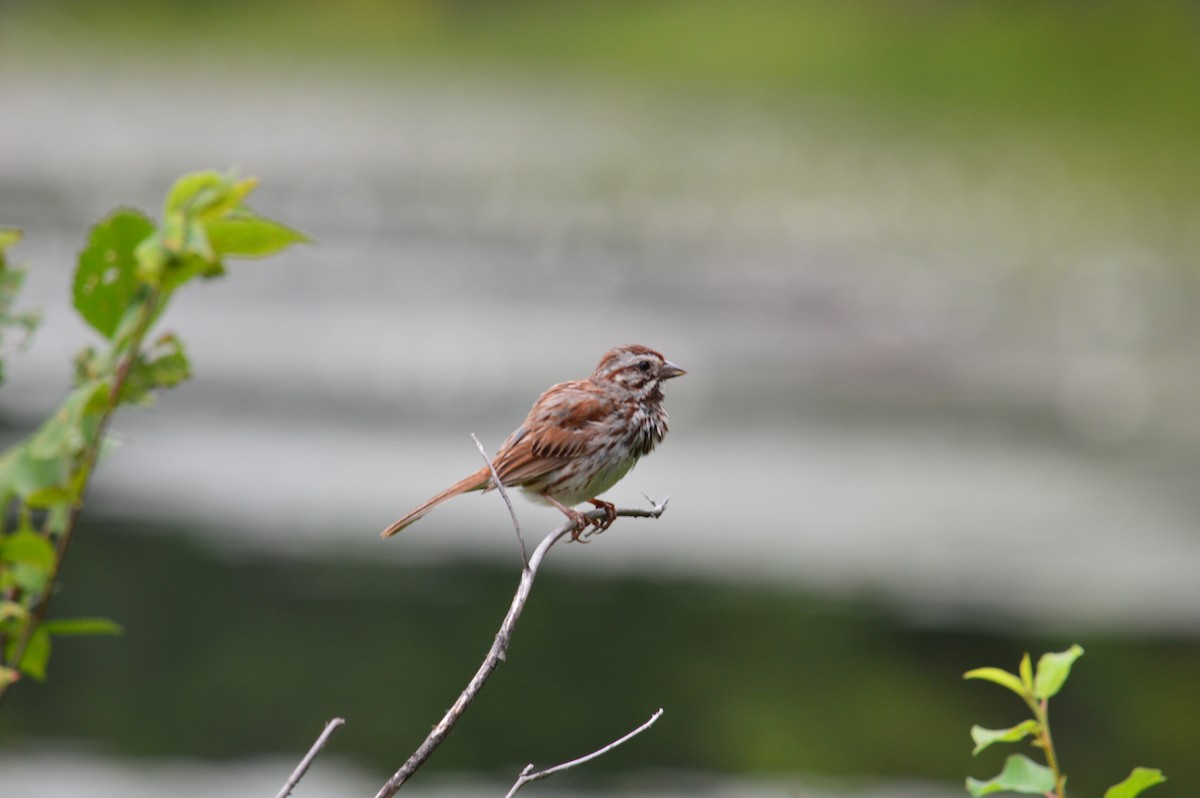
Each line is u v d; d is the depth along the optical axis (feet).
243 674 40.42
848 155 123.44
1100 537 51.44
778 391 71.67
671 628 43.47
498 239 98.94
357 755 35.83
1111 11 152.87
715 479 57.82
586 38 162.40
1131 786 15.10
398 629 42.42
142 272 13.89
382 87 150.71
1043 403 71.31
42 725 37.29
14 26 164.76
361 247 96.94
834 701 39.29
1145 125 135.13
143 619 42.63
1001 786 15.29
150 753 35.58
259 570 46.98
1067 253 98.63
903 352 78.48
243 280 88.43
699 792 34.58
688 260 94.17
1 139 125.08
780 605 45.21
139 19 169.68
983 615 44.80
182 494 54.29
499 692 39.17
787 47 154.30
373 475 56.75
